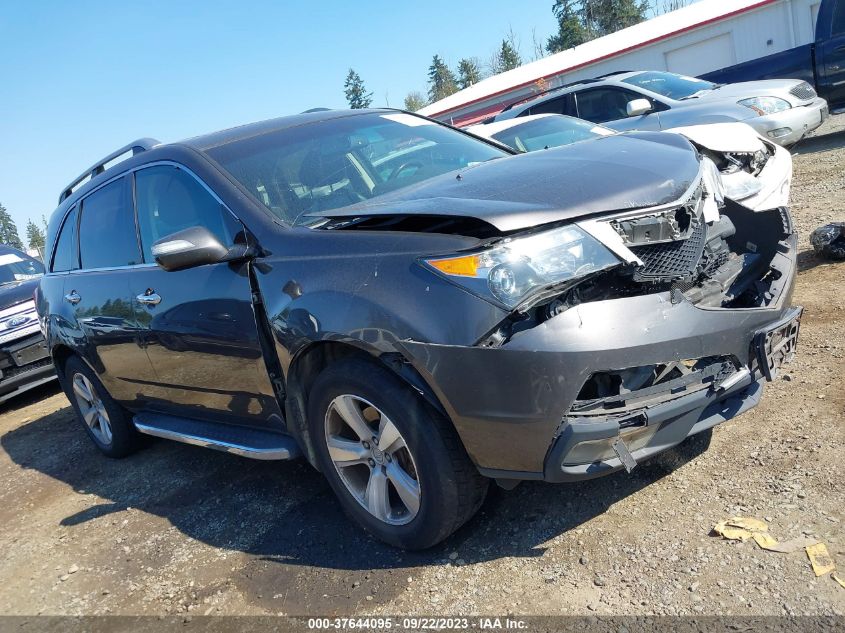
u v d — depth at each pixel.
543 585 2.60
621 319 2.45
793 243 3.42
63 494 4.81
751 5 21.06
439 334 2.46
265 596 2.95
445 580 2.76
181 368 3.79
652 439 2.57
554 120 8.27
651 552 2.64
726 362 2.67
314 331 2.80
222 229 3.39
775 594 2.29
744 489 2.87
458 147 4.04
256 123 4.09
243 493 4.03
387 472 2.91
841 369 3.66
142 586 3.29
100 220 4.48
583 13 67.88
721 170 3.69
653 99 10.12
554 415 2.41
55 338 5.00
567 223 2.56
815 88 11.91
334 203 3.36
